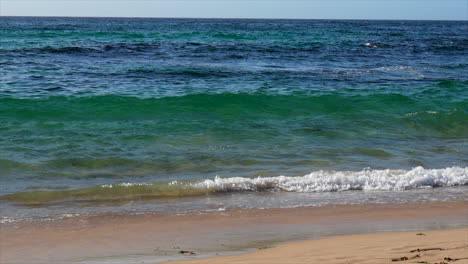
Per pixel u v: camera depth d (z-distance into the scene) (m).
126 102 16.48
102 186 9.03
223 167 10.59
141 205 8.32
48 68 24.92
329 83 23.02
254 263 5.62
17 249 6.39
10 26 77.06
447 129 14.84
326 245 6.36
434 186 9.77
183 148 11.86
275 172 10.31
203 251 6.33
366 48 43.44
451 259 5.54
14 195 8.57
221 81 22.78
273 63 30.72
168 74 24.20
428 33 78.25
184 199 8.67
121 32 57.59
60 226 7.28
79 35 49.72
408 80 24.69
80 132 12.91
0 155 10.66
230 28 80.62
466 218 7.88
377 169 10.72
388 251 5.98
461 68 30.58
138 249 6.41
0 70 23.80
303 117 15.77
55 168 10.12
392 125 14.95
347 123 14.98
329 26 104.06
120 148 11.62
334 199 8.82
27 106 15.59
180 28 77.50
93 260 6.02
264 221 7.63
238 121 14.84
